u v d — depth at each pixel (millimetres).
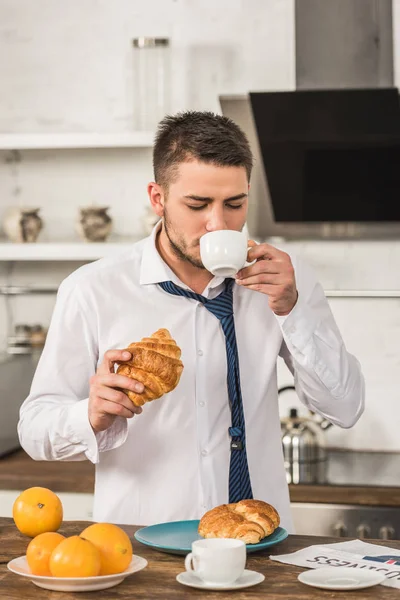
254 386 2102
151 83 3566
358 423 3789
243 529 1559
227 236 1682
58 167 3936
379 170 3262
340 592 1380
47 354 2107
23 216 3672
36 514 1699
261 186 3434
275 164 3273
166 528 1692
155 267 2105
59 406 1980
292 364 2201
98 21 3842
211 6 3756
